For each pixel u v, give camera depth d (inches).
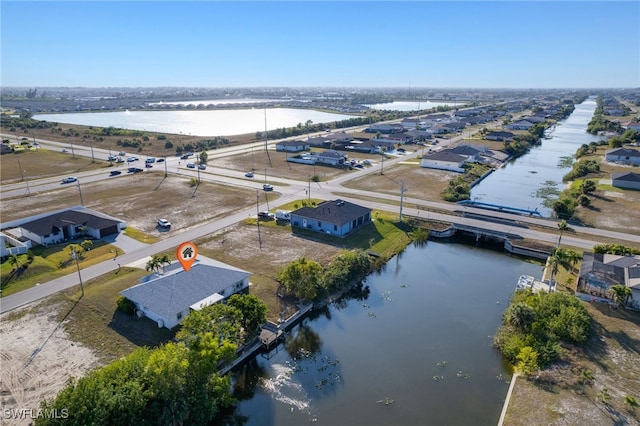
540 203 3671.3
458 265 2454.5
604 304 1847.9
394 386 1440.7
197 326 1451.8
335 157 5036.9
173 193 3735.2
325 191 3809.1
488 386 1435.8
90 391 1115.9
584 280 2003.0
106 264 2257.6
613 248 2257.6
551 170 5113.2
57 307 1817.2
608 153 5196.9
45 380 1391.5
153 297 1734.7
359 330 1790.1
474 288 2166.6
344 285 2097.7
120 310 1787.6
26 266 2159.2
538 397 1330.0
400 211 3038.9
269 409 1346.0
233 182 4136.3
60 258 2317.9
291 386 1449.3
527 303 1755.7
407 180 4252.0
